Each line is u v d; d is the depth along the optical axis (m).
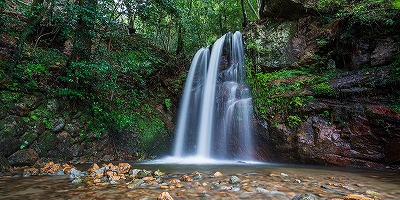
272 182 3.80
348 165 5.59
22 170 4.92
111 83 6.91
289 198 2.96
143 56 10.43
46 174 4.52
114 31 7.32
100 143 6.88
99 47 7.30
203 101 9.12
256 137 7.06
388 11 7.07
